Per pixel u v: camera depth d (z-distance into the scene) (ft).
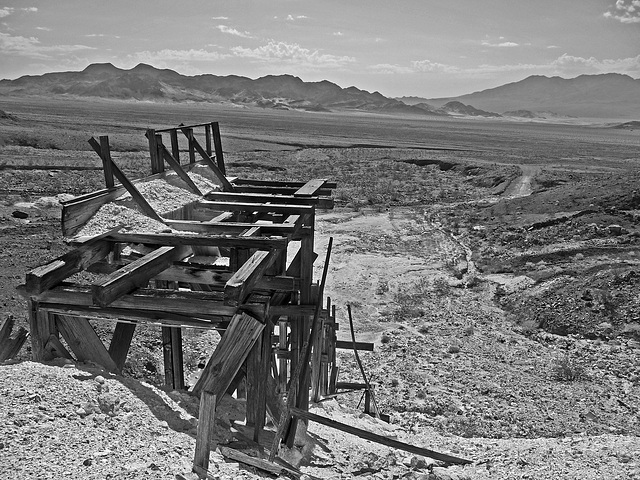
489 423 41.88
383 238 105.60
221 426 24.16
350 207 136.15
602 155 335.06
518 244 96.48
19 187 120.26
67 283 24.58
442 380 49.85
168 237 26.40
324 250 95.30
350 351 55.98
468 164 225.56
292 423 25.38
